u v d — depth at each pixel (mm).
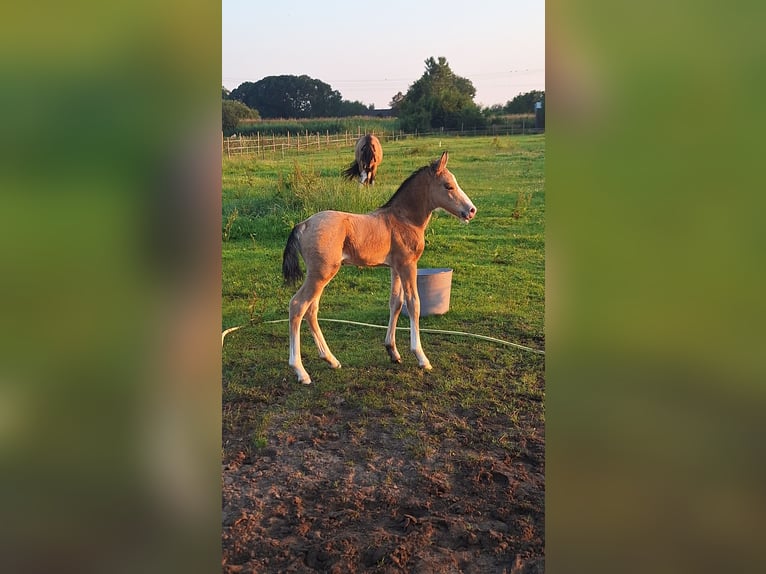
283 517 3248
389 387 4648
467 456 3842
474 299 5902
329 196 6574
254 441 3982
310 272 4609
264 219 6582
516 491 3516
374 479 3596
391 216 4730
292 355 4680
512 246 6617
